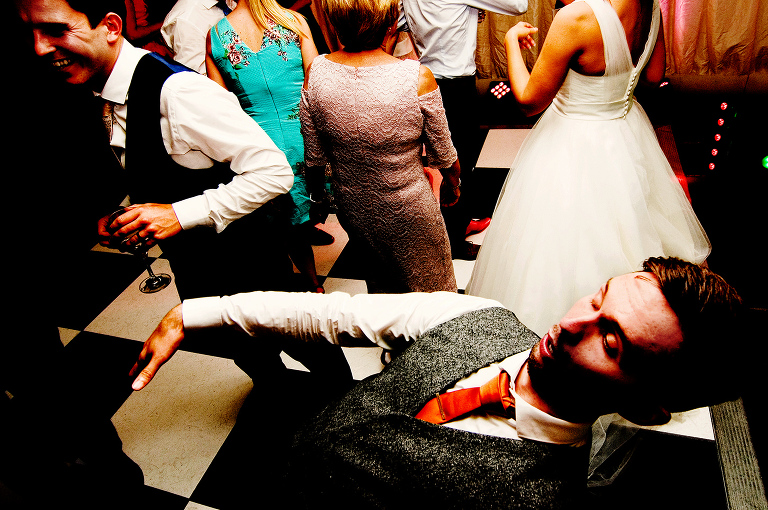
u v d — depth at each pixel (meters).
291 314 0.78
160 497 1.44
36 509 1.15
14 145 1.86
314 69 1.26
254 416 1.63
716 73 2.87
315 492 0.69
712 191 2.25
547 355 0.55
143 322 2.10
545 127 1.50
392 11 1.13
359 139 1.25
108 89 0.99
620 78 1.27
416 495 0.61
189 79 0.98
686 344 0.48
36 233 1.57
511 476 0.57
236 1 2.04
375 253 1.51
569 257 1.41
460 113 2.32
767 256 1.86
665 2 2.79
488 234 1.73
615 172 1.36
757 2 2.59
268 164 1.04
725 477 1.29
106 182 2.42
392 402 0.65
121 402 1.76
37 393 1.24
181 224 1.01
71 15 0.88
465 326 0.70
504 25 3.10
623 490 1.29
